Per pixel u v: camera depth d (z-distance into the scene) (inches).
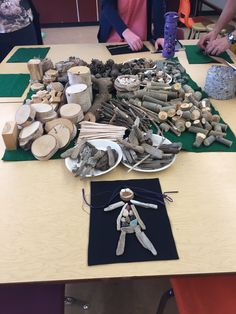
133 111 43.4
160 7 72.3
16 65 65.5
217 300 31.8
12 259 25.2
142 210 29.4
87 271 24.1
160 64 58.6
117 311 49.6
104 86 48.4
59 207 30.2
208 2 196.1
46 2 183.0
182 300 31.8
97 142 37.8
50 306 31.9
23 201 31.0
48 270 24.3
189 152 37.5
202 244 26.0
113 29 76.0
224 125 40.8
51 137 38.0
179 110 42.2
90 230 27.5
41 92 47.7
